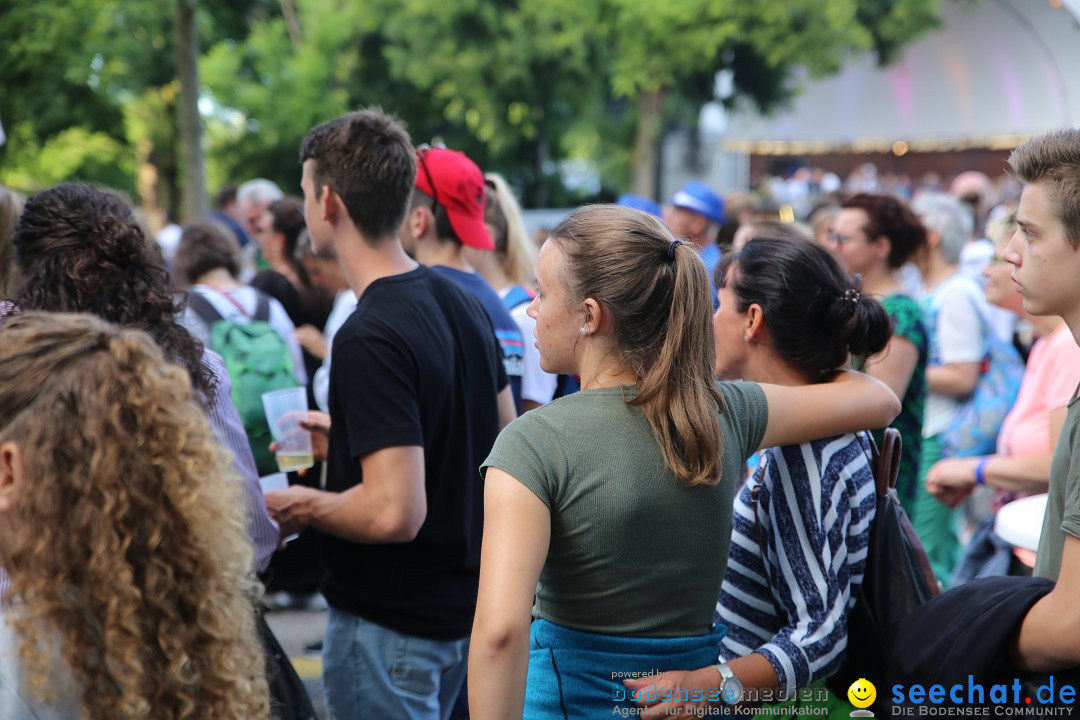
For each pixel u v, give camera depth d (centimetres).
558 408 162
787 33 1853
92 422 122
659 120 2052
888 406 193
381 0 1875
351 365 220
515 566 148
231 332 308
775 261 200
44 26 909
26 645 119
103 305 187
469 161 304
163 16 998
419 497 221
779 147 2819
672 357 160
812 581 182
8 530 122
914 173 2902
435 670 237
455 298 246
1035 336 436
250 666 139
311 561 407
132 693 121
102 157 1277
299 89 1761
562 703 160
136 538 123
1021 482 304
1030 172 174
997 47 2558
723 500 166
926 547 421
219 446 140
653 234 165
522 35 1873
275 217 501
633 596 159
